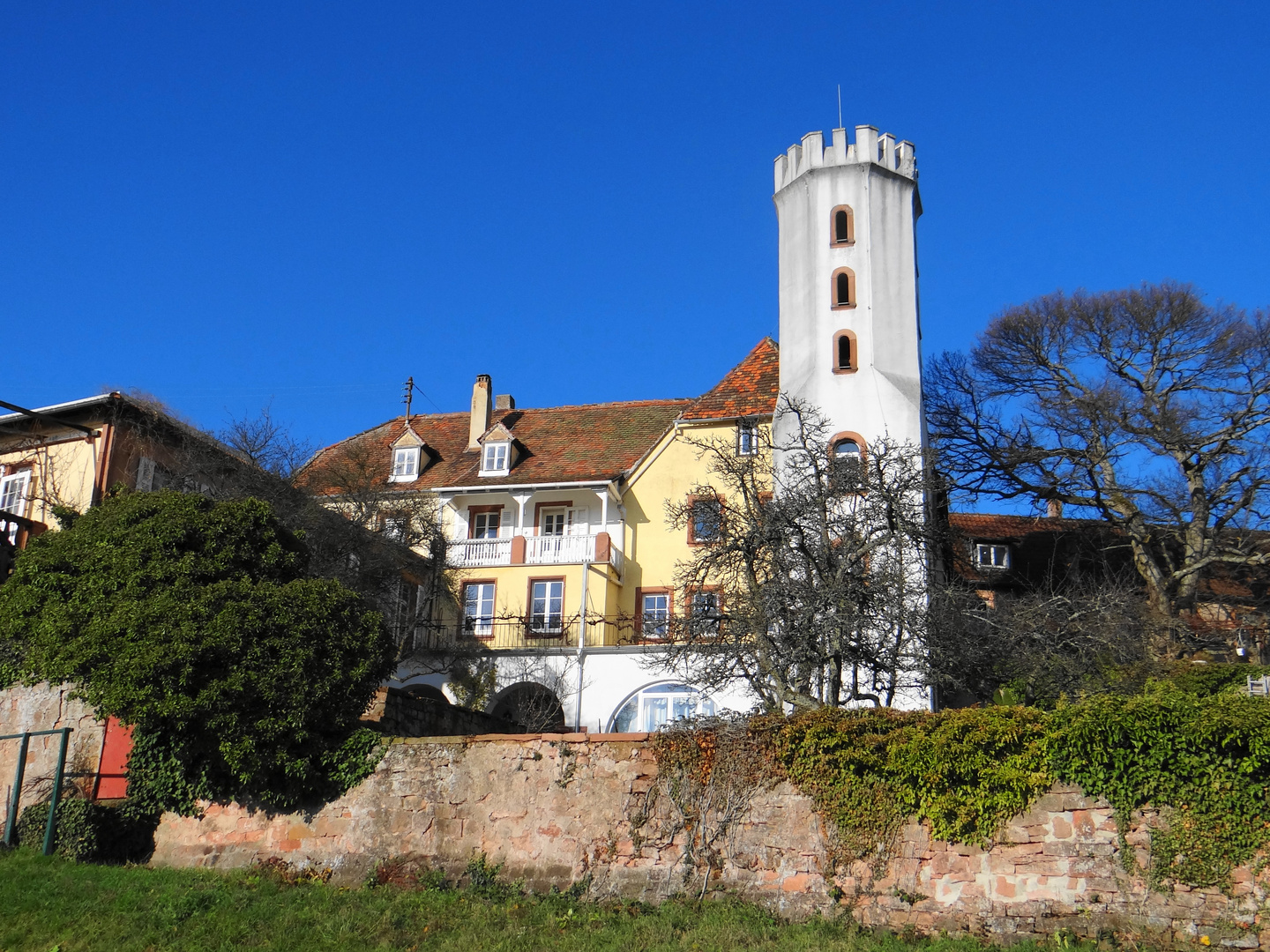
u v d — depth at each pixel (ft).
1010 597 116.06
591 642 104.27
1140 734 43.29
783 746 48.01
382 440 132.16
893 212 109.09
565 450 120.06
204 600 53.36
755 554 64.59
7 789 59.06
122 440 86.28
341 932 43.21
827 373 103.65
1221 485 116.67
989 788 44.88
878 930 44.11
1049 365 131.13
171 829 54.39
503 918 45.29
